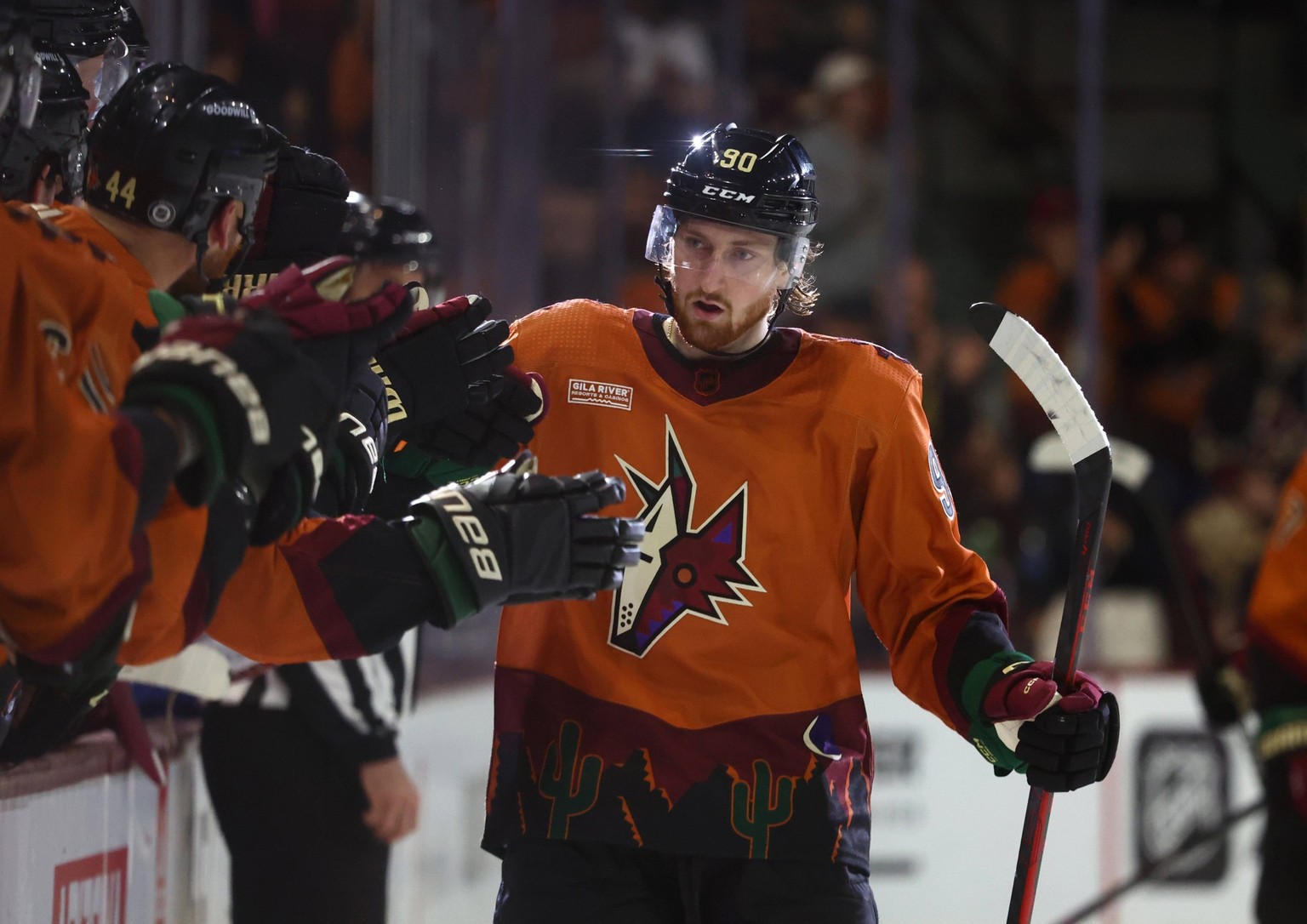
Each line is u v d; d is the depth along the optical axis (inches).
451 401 312.5
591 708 316.2
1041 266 1184.8
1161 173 1284.4
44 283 230.2
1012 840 797.2
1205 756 804.6
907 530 324.8
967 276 1241.4
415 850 586.9
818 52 1173.1
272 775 404.5
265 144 283.1
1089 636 900.0
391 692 419.2
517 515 265.9
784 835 311.6
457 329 314.3
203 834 404.5
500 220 834.2
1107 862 797.2
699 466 320.5
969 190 1262.3
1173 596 950.4
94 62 304.8
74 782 322.7
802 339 331.0
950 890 795.4
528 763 319.6
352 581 261.3
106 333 243.9
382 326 257.9
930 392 1002.7
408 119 654.5
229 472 226.4
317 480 243.4
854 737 323.6
